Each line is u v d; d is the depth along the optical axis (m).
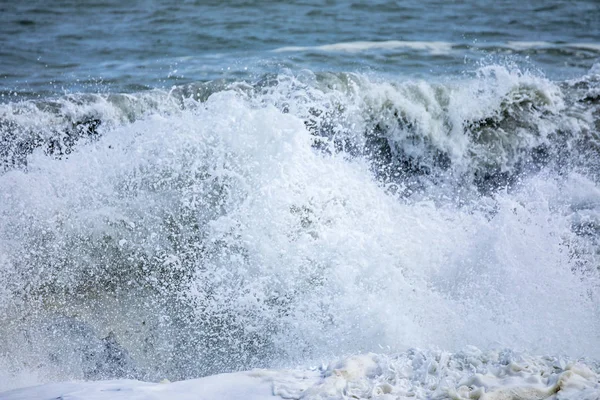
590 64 30.33
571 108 22.95
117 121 19.98
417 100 21.81
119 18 39.09
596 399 7.54
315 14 40.66
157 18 39.12
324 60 29.22
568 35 36.88
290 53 30.53
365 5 43.59
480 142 21.78
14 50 30.88
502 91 22.64
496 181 21.53
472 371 8.84
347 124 20.92
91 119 19.69
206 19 38.84
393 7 43.31
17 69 27.42
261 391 8.70
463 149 21.59
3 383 12.30
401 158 21.42
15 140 18.48
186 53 31.00
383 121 21.31
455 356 9.30
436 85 22.39
